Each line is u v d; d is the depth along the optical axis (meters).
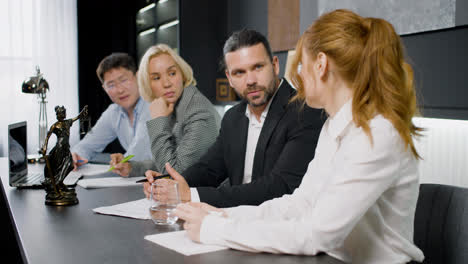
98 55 5.89
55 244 1.09
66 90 5.43
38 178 2.18
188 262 0.95
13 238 2.99
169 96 2.46
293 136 1.73
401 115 1.04
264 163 1.82
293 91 1.89
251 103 1.83
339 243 1.01
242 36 1.81
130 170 2.20
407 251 1.12
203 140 2.32
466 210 1.28
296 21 3.43
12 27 5.12
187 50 4.50
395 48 1.06
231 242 1.04
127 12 5.91
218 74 4.62
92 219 1.35
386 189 1.06
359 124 1.04
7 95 5.11
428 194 1.39
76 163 2.49
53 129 1.59
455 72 2.23
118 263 0.94
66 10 5.40
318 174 1.29
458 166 2.29
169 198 1.28
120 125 3.39
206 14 4.54
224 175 2.06
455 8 2.20
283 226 1.03
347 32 1.08
